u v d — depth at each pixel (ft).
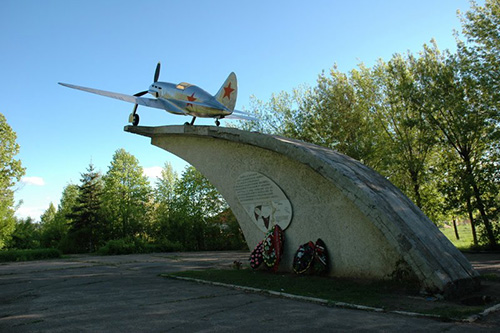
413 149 78.13
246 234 41.68
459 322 17.56
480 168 68.49
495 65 64.13
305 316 18.99
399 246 25.27
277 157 38.91
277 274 35.29
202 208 120.37
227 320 18.19
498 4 65.62
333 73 83.15
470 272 25.96
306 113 87.66
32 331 16.38
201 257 70.64
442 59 74.28
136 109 51.44
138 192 127.75
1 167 95.30
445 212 73.82
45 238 117.39
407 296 23.73
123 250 88.12
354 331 16.10
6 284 32.63
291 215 37.14
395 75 76.02
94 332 16.10
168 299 24.08
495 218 66.90
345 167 32.24
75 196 156.56
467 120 68.33
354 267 31.86
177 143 49.32
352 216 32.42
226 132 40.65
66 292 27.50
